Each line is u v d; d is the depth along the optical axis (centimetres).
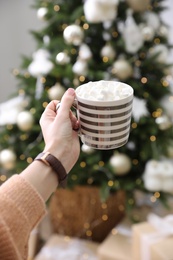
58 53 181
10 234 73
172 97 190
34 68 183
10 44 269
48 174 87
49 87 188
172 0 227
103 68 179
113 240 182
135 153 192
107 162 184
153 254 153
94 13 168
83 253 189
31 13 256
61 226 206
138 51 180
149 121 179
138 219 192
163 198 188
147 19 180
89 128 90
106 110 86
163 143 185
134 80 182
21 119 184
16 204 77
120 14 180
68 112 91
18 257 75
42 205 81
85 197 196
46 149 90
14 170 200
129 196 191
